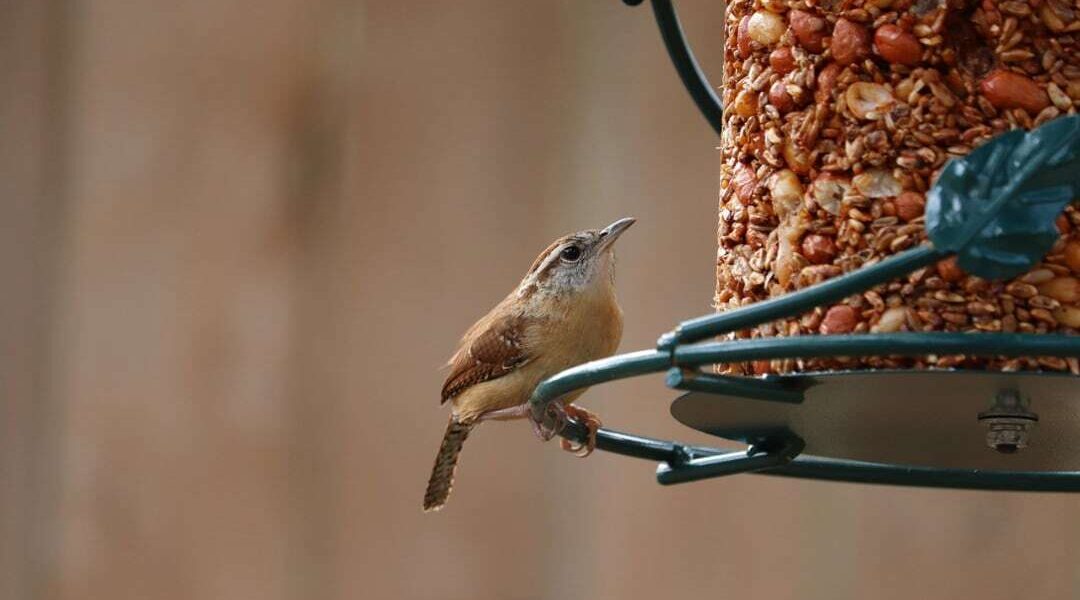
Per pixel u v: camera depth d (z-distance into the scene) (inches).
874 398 262.1
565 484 436.8
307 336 438.9
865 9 263.0
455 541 433.7
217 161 444.8
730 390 246.2
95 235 440.8
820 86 267.9
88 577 424.5
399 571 431.2
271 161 445.4
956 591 419.2
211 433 432.8
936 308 253.8
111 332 436.5
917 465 315.9
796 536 427.8
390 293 442.6
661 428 433.1
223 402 434.0
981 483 322.3
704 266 439.2
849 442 297.9
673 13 348.2
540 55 454.0
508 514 434.9
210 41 449.7
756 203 279.1
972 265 221.8
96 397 433.4
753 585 427.5
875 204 261.1
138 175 443.5
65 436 430.9
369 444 436.5
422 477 435.2
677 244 442.0
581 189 448.1
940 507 423.5
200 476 430.6
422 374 438.9
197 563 426.9
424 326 441.1
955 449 296.2
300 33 450.6
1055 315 250.4
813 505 429.1
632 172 446.9
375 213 446.3
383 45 453.4
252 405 434.6
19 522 426.9
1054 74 255.9
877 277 226.4
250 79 448.5
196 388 434.6
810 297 230.8
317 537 431.5
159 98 446.6
